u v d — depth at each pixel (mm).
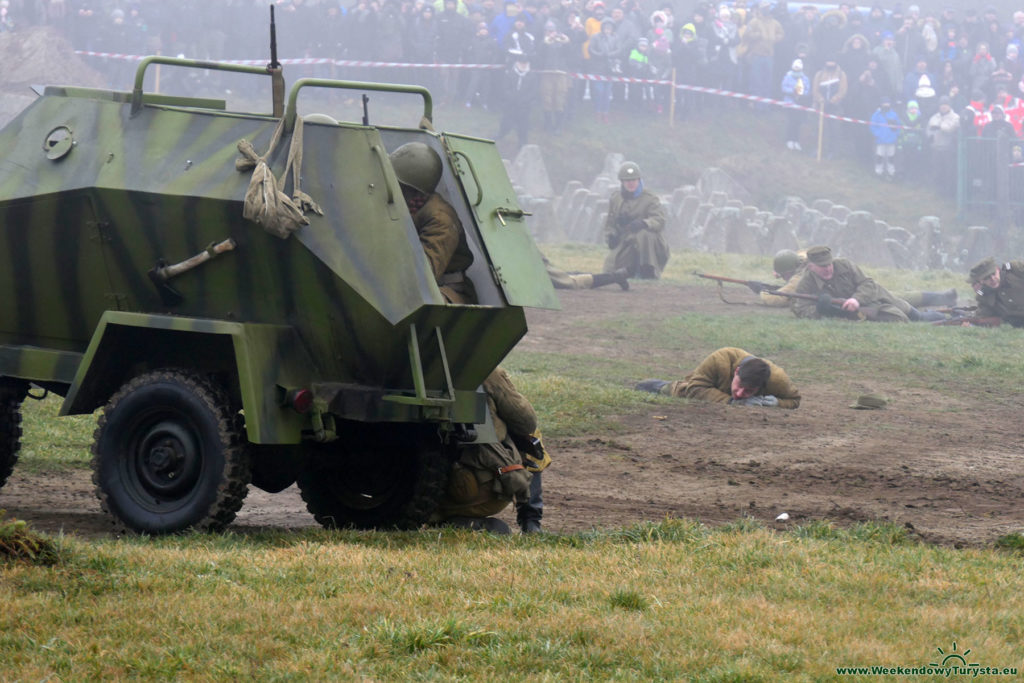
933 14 186875
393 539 29703
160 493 29469
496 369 33531
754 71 184250
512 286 32000
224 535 28609
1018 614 23266
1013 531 35438
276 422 28922
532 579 24484
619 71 179250
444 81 170250
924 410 62281
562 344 79500
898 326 89312
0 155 32312
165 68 161625
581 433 52219
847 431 55125
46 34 159250
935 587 25234
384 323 29125
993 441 53938
